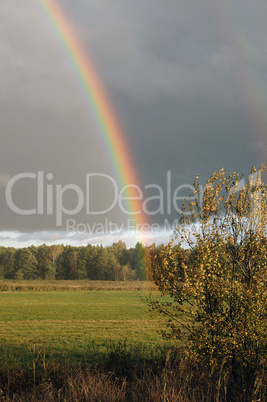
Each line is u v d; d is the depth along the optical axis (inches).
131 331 956.6
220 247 395.5
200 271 369.7
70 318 1272.1
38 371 443.2
